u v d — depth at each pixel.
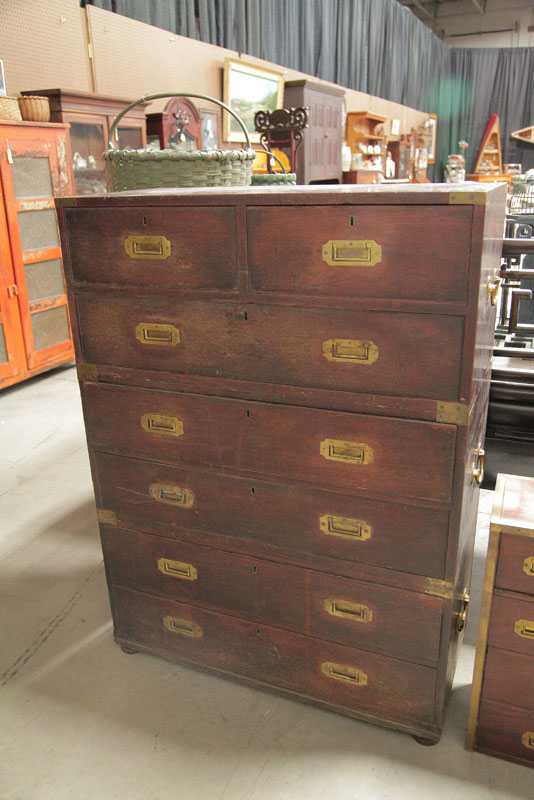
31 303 4.34
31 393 4.42
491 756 1.64
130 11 5.33
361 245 1.32
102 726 1.75
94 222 1.57
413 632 1.58
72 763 1.65
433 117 13.77
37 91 4.27
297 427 1.53
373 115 8.89
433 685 1.61
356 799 1.53
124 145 4.91
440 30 16.38
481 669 1.56
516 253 2.04
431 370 1.35
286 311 1.44
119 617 2.01
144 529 1.85
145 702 1.83
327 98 7.36
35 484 3.16
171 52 5.79
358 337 1.39
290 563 1.67
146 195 1.49
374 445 1.46
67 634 2.12
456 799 1.53
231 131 6.65
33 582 2.40
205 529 1.75
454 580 1.49
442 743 1.68
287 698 1.84
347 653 1.69
